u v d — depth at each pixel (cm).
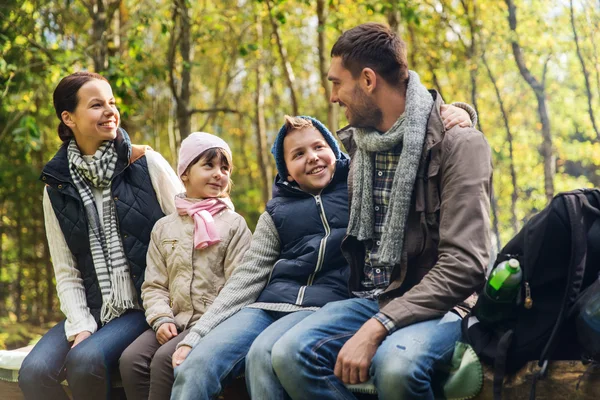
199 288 277
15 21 787
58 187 295
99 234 295
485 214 230
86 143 298
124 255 294
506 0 859
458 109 248
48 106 873
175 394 243
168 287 283
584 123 976
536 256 211
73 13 910
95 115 292
